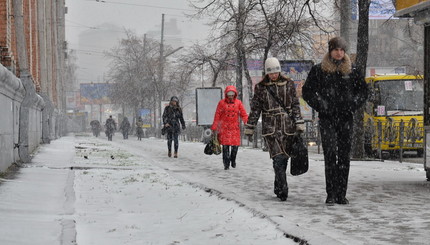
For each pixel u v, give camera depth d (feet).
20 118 63.46
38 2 130.00
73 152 90.02
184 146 125.49
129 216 32.53
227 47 122.01
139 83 279.90
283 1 95.71
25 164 61.62
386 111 93.50
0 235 24.26
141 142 171.01
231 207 34.12
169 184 47.98
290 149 37.17
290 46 116.47
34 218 29.53
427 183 46.52
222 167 67.31
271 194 41.45
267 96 37.22
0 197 35.91
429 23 45.55
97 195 41.32
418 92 94.79
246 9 109.29
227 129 63.67
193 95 274.77
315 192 41.96
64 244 23.20
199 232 27.58
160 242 25.53
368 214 31.68
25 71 63.46
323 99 35.12
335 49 34.50
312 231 25.17
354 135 79.30
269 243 24.38
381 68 177.37
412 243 23.86
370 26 264.93
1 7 67.72
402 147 76.64
